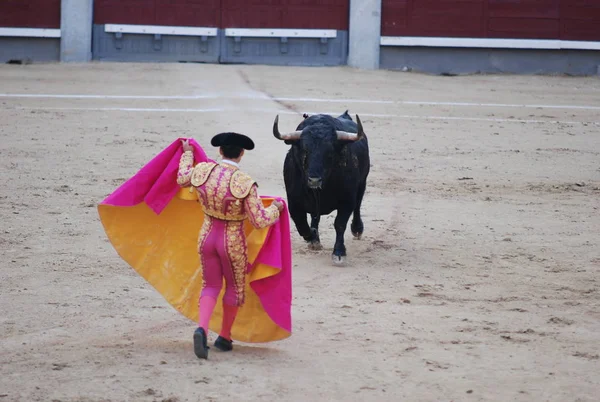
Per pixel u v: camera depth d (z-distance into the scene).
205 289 13.13
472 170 31.92
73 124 38.19
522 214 25.23
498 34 58.62
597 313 16.12
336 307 16.17
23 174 28.58
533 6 58.50
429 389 12.11
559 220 24.52
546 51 58.75
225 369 12.62
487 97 49.56
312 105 44.59
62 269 18.28
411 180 29.92
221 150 13.27
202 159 13.91
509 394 12.00
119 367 12.57
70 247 20.11
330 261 19.58
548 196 27.97
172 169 13.86
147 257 14.14
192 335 14.36
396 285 17.80
